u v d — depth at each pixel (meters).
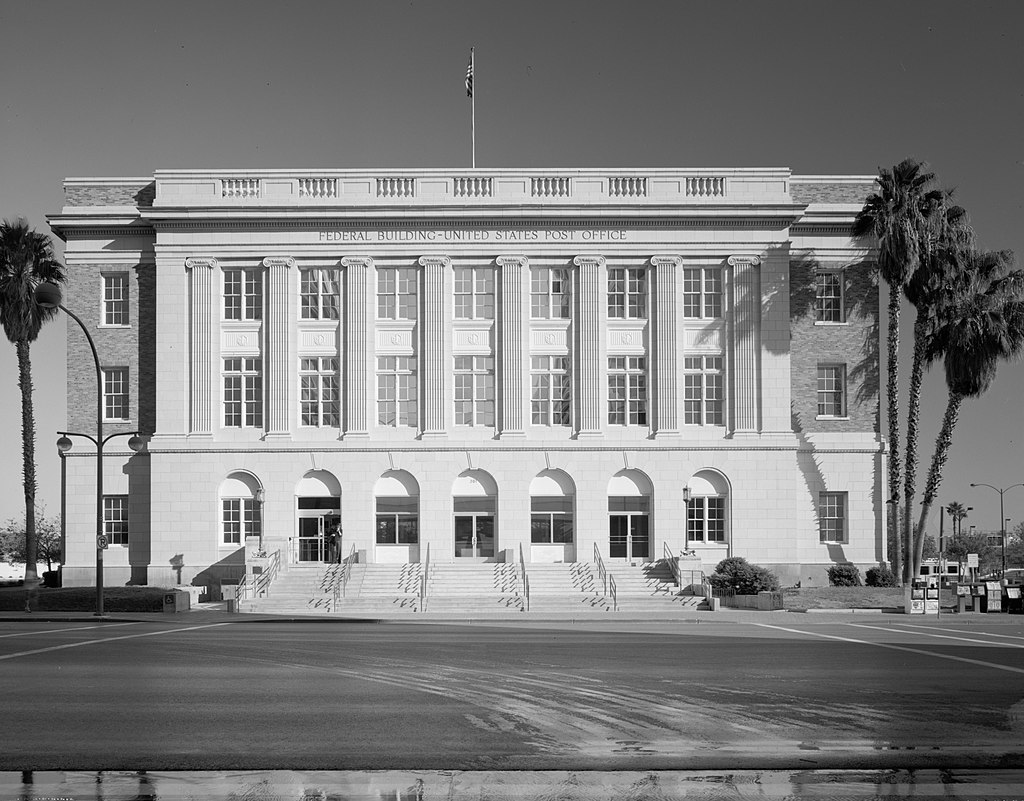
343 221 56.78
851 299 58.28
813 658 24.80
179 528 55.69
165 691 18.91
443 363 56.44
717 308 57.41
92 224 57.41
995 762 13.31
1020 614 45.78
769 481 56.03
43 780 12.27
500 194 57.19
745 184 57.38
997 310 53.00
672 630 34.69
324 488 56.06
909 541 54.47
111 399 57.62
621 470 56.12
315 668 22.41
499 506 55.62
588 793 11.76
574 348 56.62
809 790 11.91
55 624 37.72
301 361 56.78
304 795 11.65
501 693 18.77
